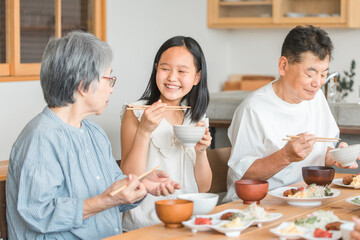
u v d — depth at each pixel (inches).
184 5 228.2
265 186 75.9
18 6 162.6
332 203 77.3
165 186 76.1
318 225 61.6
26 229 69.1
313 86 91.4
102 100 71.8
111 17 192.2
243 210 68.6
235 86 247.8
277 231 59.5
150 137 88.8
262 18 232.7
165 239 60.1
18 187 66.7
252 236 60.6
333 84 129.2
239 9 237.5
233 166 96.3
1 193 71.3
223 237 60.4
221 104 122.8
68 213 66.1
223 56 256.5
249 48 255.9
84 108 71.9
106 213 74.4
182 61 86.4
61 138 69.6
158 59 89.4
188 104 91.7
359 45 227.8
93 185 72.3
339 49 231.9
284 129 98.8
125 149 89.7
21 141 69.2
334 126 102.7
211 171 96.3
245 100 100.6
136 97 206.1
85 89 69.8
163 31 217.3
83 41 69.3
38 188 66.1
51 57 68.7
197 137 78.8
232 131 101.4
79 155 71.3
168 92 87.3
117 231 75.7
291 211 72.5
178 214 63.5
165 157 89.2
